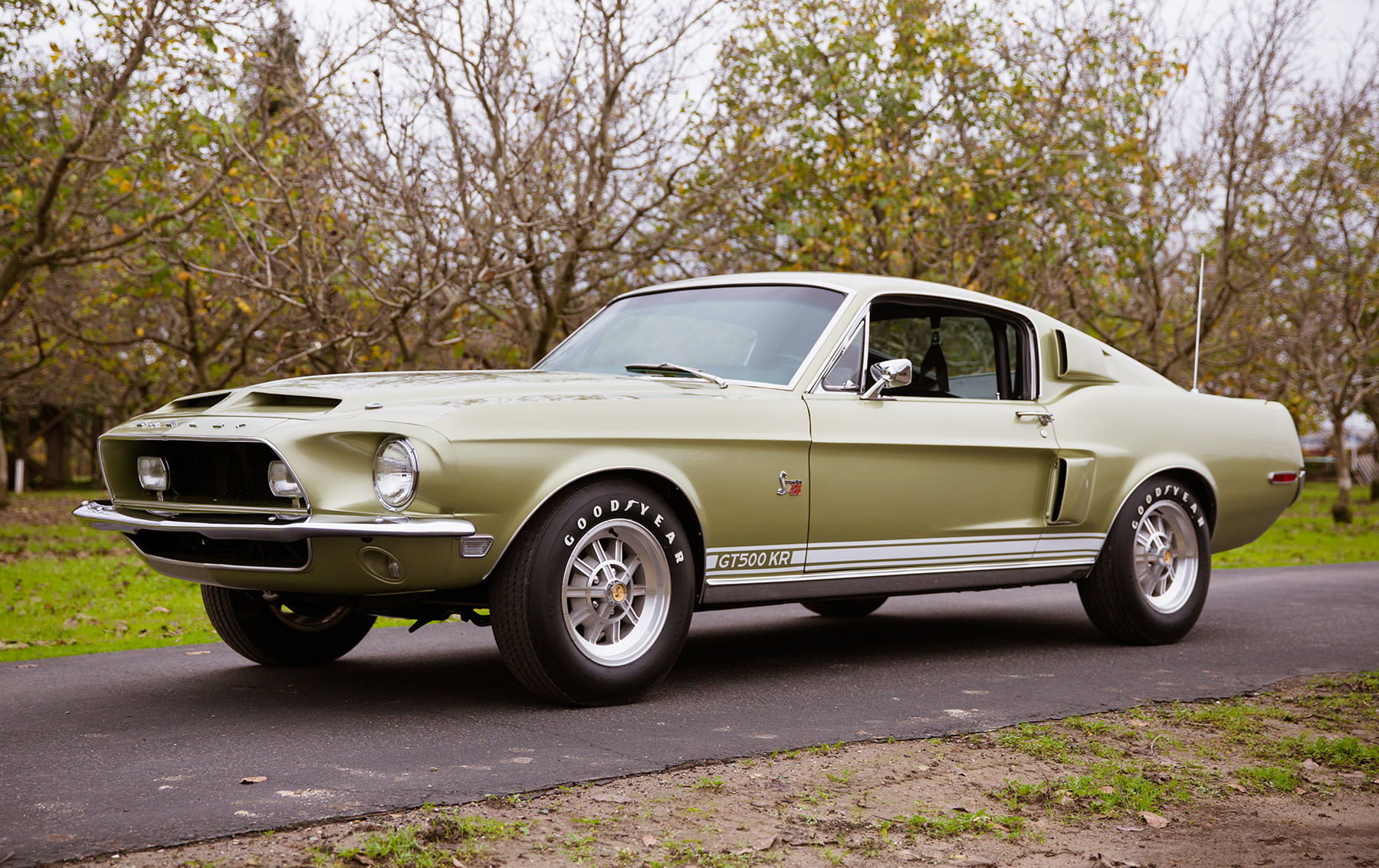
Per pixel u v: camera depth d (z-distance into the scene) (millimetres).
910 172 12727
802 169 12695
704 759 3506
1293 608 7445
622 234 10703
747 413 4484
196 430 3967
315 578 3842
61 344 18969
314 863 2572
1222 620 6875
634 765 3436
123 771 3330
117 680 4824
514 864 2623
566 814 2984
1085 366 5855
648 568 4309
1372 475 40906
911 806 3141
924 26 13016
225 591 4867
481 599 4266
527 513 3963
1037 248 13320
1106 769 3510
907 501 4945
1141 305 15531
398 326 10219
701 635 6293
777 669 5164
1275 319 17672
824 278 5191
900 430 4895
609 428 4121
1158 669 5238
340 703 4312
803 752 3625
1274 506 6496
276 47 10078
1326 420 20953
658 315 5363
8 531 14969
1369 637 6234
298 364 11695
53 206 12672
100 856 2609
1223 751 3799
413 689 4605
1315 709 4414
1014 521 5367
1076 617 7051
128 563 10133
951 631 6465
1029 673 5090
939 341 5516
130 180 11695
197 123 10266
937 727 3992
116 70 10516
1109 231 13500
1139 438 5832
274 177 9609
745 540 4488
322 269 9742
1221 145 14773
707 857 2711
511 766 3400
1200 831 3037
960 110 13641
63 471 39875
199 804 2990
